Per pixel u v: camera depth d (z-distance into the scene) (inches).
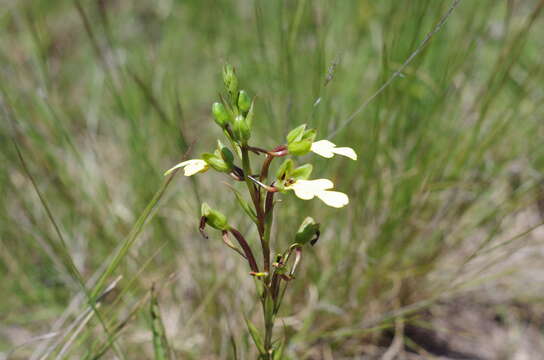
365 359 23.0
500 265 24.9
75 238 25.6
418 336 23.8
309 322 22.3
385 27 25.7
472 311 24.5
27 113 28.2
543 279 24.6
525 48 31.3
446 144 24.9
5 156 26.5
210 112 35.2
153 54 33.9
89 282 23.4
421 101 24.9
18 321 23.8
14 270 25.1
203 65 37.2
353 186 23.8
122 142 29.6
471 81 29.9
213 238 23.9
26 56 33.9
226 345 22.0
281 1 23.5
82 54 38.5
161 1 39.8
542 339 23.7
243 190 25.7
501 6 32.2
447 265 24.3
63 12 43.4
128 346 22.5
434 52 27.1
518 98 24.4
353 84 27.9
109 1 43.4
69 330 20.0
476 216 25.4
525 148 26.8
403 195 23.9
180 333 22.7
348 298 23.1
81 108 34.0
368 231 23.5
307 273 23.1
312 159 23.4
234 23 32.9
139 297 23.7
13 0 34.9
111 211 25.1
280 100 24.3
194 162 16.2
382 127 23.7
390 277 23.2
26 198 26.9
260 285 17.1
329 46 28.8
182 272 24.3
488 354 23.4
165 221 25.3
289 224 23.1
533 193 25.0
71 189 26.9
